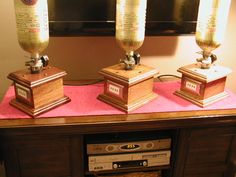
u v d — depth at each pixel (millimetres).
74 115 863
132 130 871
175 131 951
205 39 906
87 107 914
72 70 1207
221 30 893
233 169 1026
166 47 1230
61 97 939
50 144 869
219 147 980
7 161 866
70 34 1062
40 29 816
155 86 1102
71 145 884
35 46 832
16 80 860
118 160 958
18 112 870
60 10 1020
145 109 908
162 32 1118
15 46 1144
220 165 1015
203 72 935
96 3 1031
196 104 947
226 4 860
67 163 915
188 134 931
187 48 1245
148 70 933
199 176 1023
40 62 886
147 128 873
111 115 870
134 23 843
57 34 1055
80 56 1188
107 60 1209
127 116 867
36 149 868
